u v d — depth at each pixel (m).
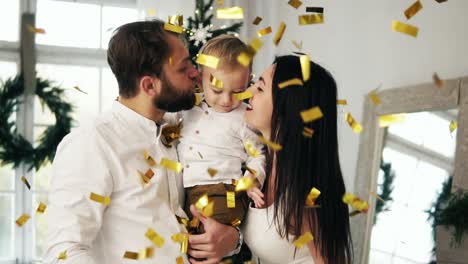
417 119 3.53
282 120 1.88
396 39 3.78
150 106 1.97
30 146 4.16
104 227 1.85
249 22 4.94
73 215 1.73
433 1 3.55
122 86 1.98
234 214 1.98
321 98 1.88
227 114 2.14
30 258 4.41
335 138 1.92
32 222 4.42
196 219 1.95
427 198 3.40
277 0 4.84
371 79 3.94
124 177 1.85
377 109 3.80
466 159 3.22
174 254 1.89
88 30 4.73
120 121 1.91
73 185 1.76
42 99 4.25
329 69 4.34
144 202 1.87
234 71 2.12
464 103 3.26
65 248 1.69
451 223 3.15
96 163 1.80
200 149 2.08
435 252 3.30
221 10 1.62
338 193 1.91
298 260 1.91
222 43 2.15
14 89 4.27
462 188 3.21
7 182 4.40
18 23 4.52
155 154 1.94
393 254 3.55
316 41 4.47
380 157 3.75
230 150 2.09
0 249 4.38
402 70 3.72
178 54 1.97
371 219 3.72
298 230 1.86
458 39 3.38
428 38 3.56
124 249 1.85
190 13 4.59
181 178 2.07
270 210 1.92
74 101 4.49
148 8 4.59
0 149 4.12
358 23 4.10
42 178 4.45
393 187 3.63
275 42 1.64
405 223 3.51
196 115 2.16
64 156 1.81
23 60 4.43
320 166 1.88
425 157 3.46
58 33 4.65
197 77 2.04
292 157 1.86
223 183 2.04
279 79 1.90
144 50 1.92
